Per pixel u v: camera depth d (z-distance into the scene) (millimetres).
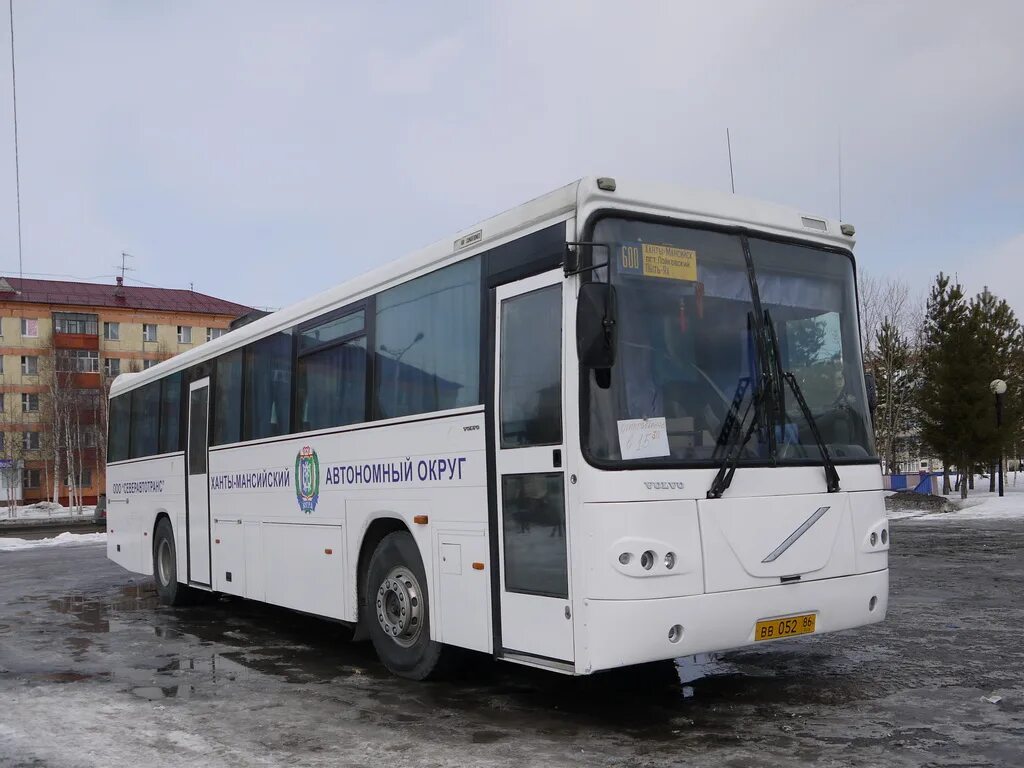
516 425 6184
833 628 6184
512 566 6164
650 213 6000
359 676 7875
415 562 7348
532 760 5270
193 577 11805
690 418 5816
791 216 6684
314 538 8805
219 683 7703
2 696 7301
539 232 6145
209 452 11336
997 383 34156
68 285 77375
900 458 52062
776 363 6258
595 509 5480
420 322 7395
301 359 9266
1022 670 7211
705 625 5602
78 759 5504
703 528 5672
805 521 6102
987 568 13875
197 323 78250
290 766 5297
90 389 72562
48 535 36375
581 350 5367
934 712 6016
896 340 43344
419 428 7230
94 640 10094
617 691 6883
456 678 7520
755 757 5172
